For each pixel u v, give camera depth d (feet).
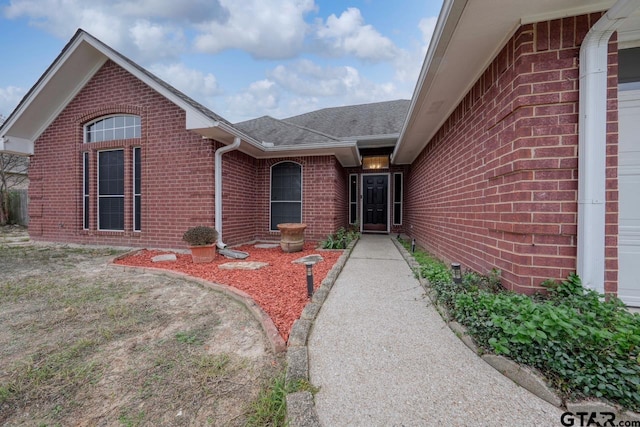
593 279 7.67
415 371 6.10
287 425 4.63
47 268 16.21
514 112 8.75
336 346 7.17
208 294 11.66
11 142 23.45
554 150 8.18
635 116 8.80
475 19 8.35
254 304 9.73
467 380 5.76
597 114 7.59
